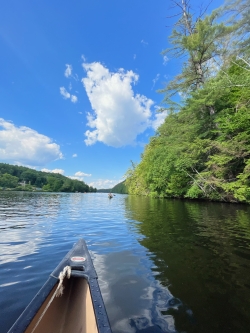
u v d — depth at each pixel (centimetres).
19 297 243
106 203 1972
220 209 1181
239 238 524
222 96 1608
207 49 1744
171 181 2328
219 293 259
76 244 358
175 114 2077
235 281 292
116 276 303
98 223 747
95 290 208
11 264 346
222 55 1697
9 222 769
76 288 239
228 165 1523
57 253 405
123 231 607
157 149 2864
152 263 356
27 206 1519
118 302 234
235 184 1396
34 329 154
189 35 1805
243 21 1417
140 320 204
